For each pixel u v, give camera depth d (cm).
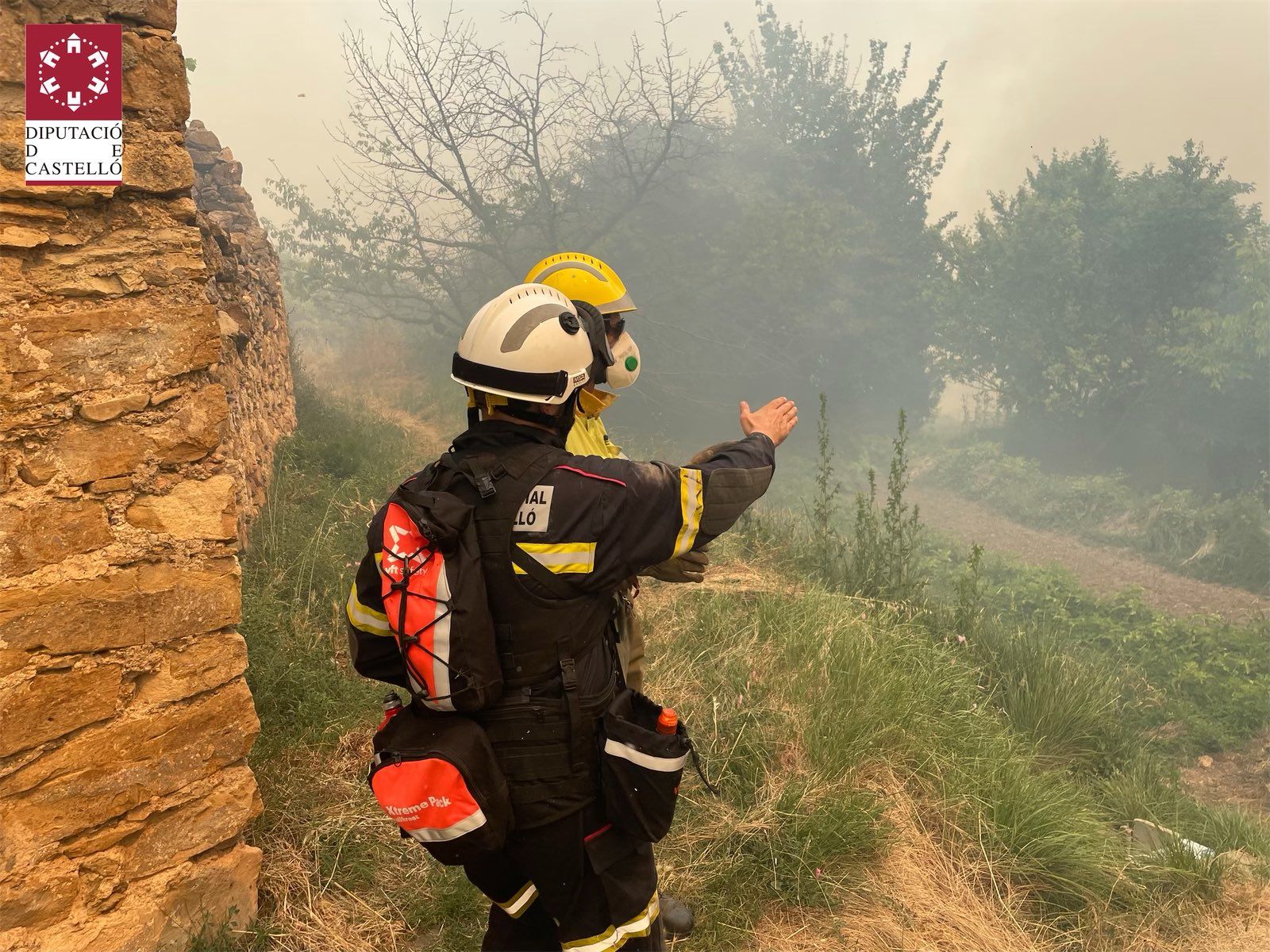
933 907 313
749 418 188
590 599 168
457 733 159
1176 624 830
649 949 184
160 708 242
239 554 504
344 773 340
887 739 405
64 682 223
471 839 156
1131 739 557
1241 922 343
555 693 167
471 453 169
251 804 262
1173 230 1677
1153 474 1705
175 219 246
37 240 219
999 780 398
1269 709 655
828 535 732
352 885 285
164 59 239
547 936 196
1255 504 1285
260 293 848
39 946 220
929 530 1230
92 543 229
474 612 157
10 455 215
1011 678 568
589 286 228
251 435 653
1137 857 377
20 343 216
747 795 349
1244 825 440
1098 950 318
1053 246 1809
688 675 440
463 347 175
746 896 297
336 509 677
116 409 232
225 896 256
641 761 167
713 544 691
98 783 230
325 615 465
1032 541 1381
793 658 466
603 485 161
